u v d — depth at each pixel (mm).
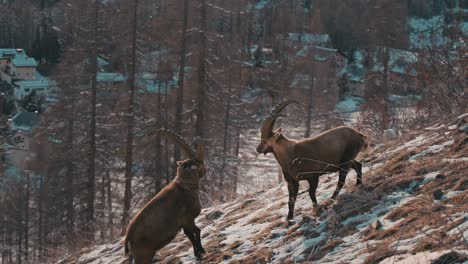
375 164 14977
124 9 49656
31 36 189375
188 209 11891
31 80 150625
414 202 11008
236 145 63844
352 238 10695
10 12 188875
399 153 14867
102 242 20812
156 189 50188
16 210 63250
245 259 11773
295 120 74188
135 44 49594
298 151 13016
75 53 50562
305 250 11102
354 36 147125
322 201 13531
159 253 14641
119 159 55375
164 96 57938
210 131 51531
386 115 28703
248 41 141375
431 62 23219
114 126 51438
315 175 13203
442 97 21797
